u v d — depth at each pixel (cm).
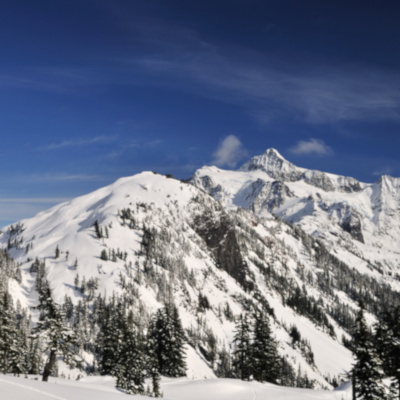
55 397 3581
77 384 7294
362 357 6059
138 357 8100
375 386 5906
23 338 10669
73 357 5922
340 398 7388
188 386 8194
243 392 7606
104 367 10256
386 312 5831
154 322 11000
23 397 3288
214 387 7925
